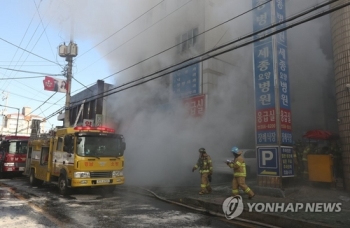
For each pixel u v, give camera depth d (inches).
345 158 282.0
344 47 290.4
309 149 327.9
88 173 300.8
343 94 288.5
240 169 254.4
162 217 210.8
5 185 416.5
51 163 354.6
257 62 289.4
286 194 258.2
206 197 270.4
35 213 218.7
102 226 183.5
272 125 272.1
